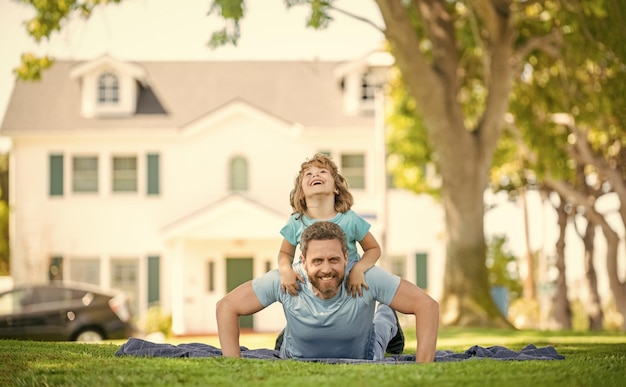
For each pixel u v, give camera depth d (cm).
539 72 2420
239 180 3334
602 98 2142
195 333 3225
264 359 661
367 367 592
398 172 3003
